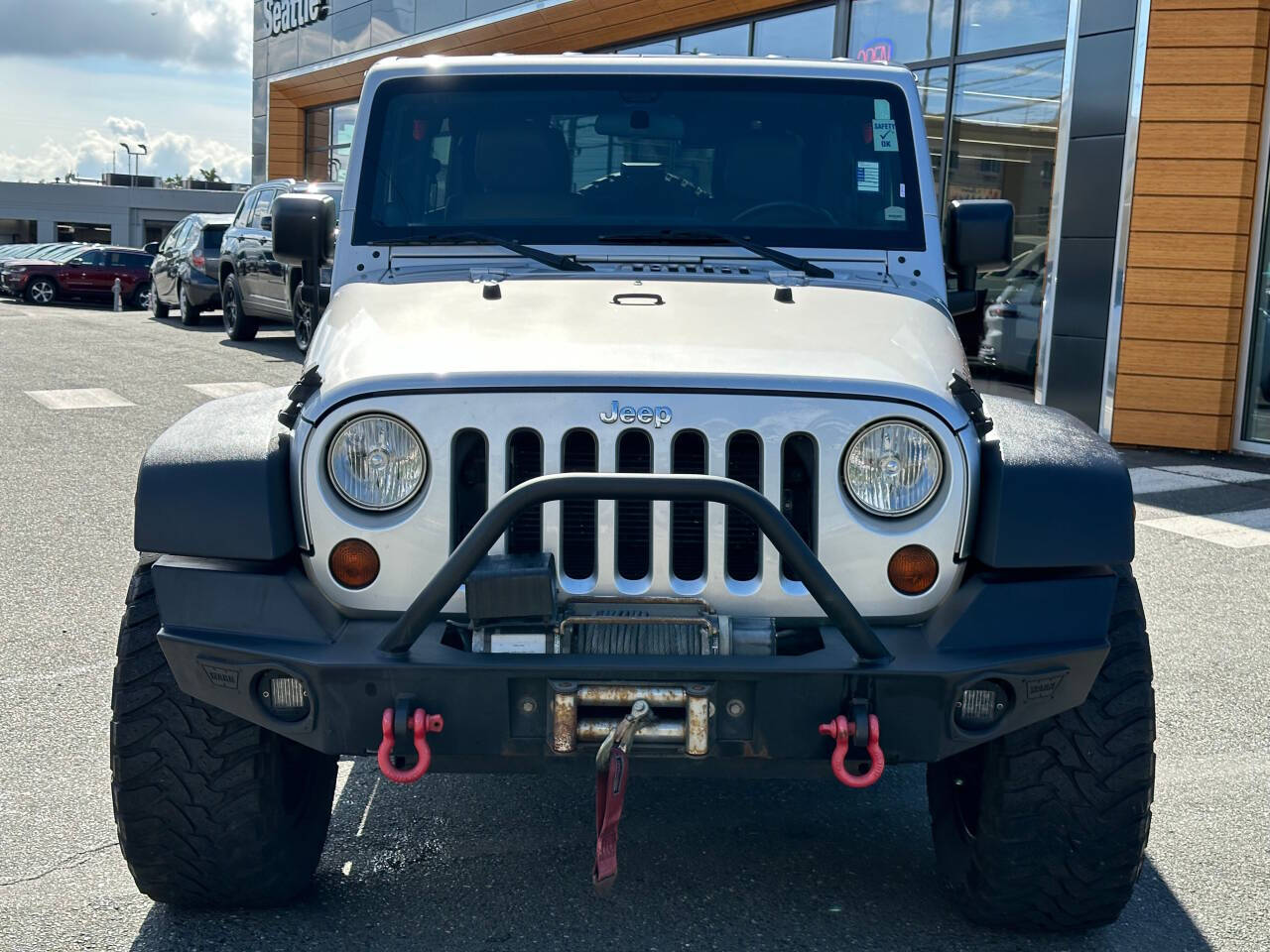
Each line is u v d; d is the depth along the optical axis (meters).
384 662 2.85
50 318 24.86
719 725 2.88
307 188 16.77
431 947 3.26
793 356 3.19
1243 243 11.63
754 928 3.37
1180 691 5.42
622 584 3.03
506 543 3.04
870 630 2.85
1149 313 11.98
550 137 4.27
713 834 3.97
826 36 15.45
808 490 3.07
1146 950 3.32
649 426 2.99
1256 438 11.79
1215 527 8.68
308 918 3.40
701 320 3.47
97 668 5.37
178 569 3.03
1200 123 11.59
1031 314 13.13
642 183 4.26
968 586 3.03
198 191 74.88
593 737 2.87
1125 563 3.37
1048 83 12.73
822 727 2.86
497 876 3.67
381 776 4.43
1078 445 3.18
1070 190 12.44
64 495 8.86
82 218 73.56
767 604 3.05
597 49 18.84
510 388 3.00
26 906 3.43
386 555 3.02
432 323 3.46
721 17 16.58
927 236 4.21
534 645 2.93
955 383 3.22
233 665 2.95
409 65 4.38
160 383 14.57
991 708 2.98
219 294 22.31
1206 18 11.47
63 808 4.04
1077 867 3.17
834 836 3.97
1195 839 4.00
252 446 3.12
